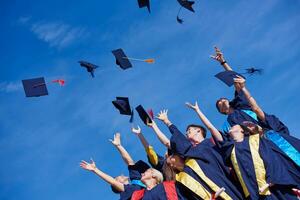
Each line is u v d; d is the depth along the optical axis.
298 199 6.16
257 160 6.35
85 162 7.09
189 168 6.52
